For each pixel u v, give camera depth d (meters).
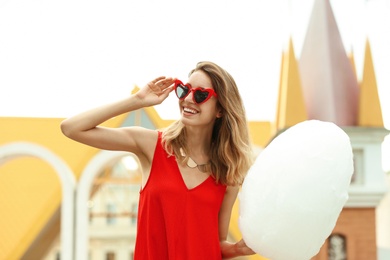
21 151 11.48
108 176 15.64
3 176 14.78
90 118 2.36
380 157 12.08
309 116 13.12
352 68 13.26
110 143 2.44
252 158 2.65
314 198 2.28
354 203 11.94
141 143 2.52
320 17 13.70
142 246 2.49
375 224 11.96
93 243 28.84
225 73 2.53
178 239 2.43
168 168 2.47
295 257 2.40
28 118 13.85
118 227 29.03
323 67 13.16
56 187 14.62
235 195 2.70
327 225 2.36
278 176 2.31
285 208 2.29
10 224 13.94
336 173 2.30
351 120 12.60
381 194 11.91
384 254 17.97
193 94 2.45
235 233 12.37
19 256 12.45
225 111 2.57
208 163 2.57
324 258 11.87
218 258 2.54
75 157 13.30
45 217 12.58
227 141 2.56
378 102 12.32
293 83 12.52
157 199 2.45
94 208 28.70
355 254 11.87
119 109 2.40
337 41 13.42
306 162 2.29
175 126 2.57
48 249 16.55
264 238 2.36
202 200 2.47
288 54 12.74
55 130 13.74
